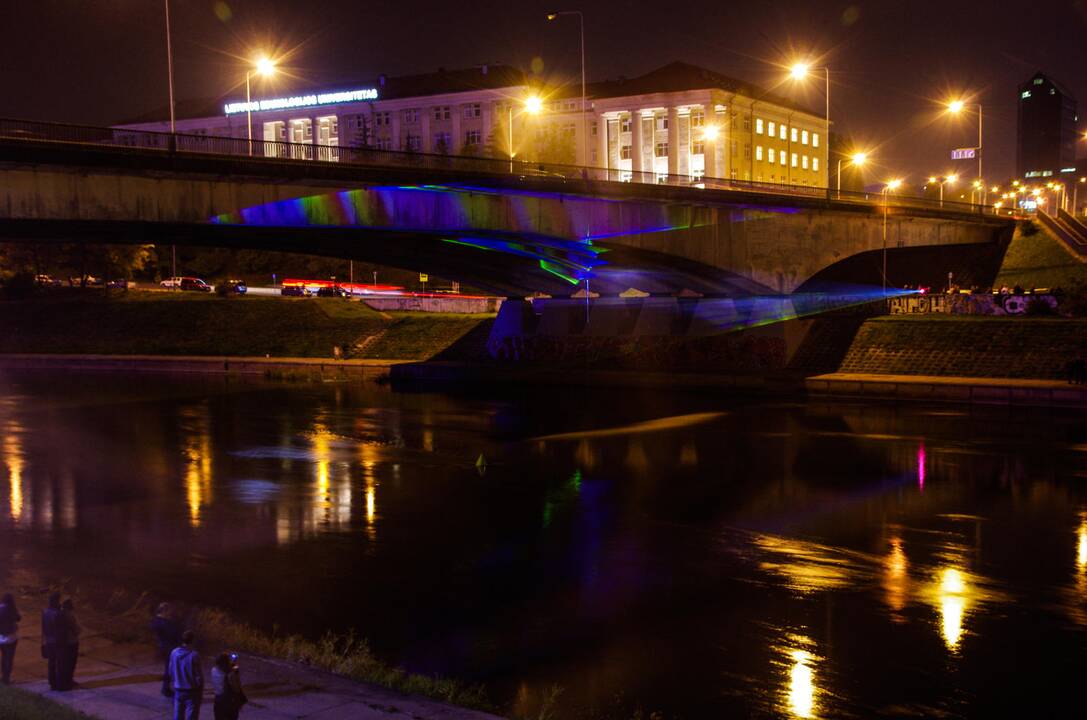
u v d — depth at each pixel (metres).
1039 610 23.80
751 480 39.41
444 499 36.38
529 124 143.88
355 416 58.38
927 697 18.80
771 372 70.44
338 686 15.97
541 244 55.12
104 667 16.48
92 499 36.12
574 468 42.25
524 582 26.02
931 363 65.88
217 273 128.12
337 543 29.89
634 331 78.81
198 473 41.28
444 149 126.56
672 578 26.41
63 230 41.75
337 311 97.44
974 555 28.67
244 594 24.70
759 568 27.38
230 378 81.12
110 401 65.50
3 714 12.56
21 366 90.12
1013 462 42.09
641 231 56.62
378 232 47.75
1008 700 18.70
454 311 98.31
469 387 73.50
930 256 91.75
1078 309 68.50
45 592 23.52
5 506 34.81
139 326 97.69
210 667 16.75
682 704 18.31
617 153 144.12
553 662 20.38
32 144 35.19
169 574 26.39
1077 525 32.06
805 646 21.38
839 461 42.94
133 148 37.75
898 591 25.27
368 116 155.50
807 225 66.75
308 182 42.97
